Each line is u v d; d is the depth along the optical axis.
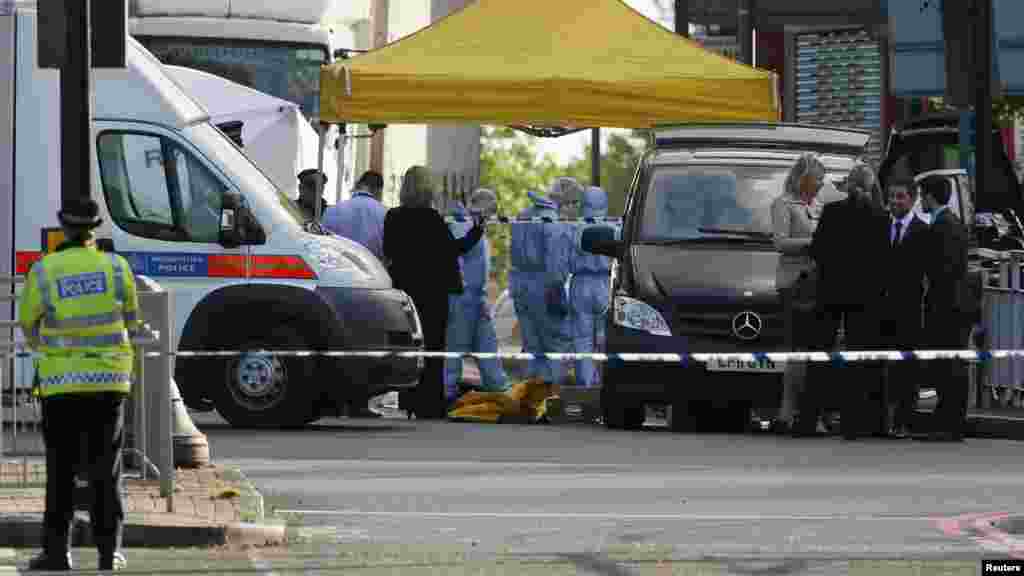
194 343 50.38
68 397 28.05
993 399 57.62
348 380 50.66
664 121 57.88
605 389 52.41
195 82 65.81
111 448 28.38
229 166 51.06
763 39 100.25
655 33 59.69
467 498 36.88
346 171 74.69
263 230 50.72
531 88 57.53
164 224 50.56
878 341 50.31
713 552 29.70
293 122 65.62
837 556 29.17
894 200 51.06
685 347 51.16
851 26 90.31
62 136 35.38
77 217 28.53
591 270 64.25
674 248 52.88
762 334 50.91
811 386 50.09
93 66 36.34
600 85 57.66
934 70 66.12
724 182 54.16
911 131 71.81
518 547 30.45
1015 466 42.84
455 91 57.56
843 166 55.00
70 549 29.81
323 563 28.66
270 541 31.02
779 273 50.25
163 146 50.69
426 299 57.31
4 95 51.22
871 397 50.69
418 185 57.41
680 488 38.47
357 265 51.59
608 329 52.31
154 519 31.17
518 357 49.91
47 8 35.31
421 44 59.03
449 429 52.62
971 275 50.47
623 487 38.66
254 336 50.56
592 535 31.88
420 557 29.25
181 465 38.47
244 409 50.38
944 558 28.91
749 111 58.03
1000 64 65.38
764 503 36.06
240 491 35.16
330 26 76.00
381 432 50.81
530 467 42.31
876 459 44.28
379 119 57.69
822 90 93.31
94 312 28.22
